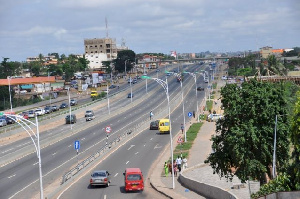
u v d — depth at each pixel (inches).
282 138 1440.7
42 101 6181.1
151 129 3659.0
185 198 1589.6
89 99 6269.7
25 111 4886.8
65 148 2888.8
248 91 1487.5
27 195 1728.6
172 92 6368.1
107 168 2250.2
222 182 1811.0
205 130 3440.0
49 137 3171.8
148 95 6190.9
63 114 4525.1
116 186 1850.4
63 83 7780.5
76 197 1656.0
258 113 1449.3
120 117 4434.1
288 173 1234.0
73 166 2311.8
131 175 1743.4
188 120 4065.0
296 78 4237.2
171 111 4731.8
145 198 1628.9
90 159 2377.0
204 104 5078.7
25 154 2733.8
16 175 2142.0
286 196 1045.8
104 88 7470.5
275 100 1465.3
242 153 1428.4
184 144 2866.6
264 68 5201.8
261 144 1430.9
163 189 1758.1
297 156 1152.8
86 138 3272.6
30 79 6432.1
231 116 1483.8
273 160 1390.3
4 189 1861.5
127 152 2696.9
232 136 1439.5
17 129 3678.6
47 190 1777.8
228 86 1537.9
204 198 1583.4
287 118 1450.5
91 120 4173.2
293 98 1724.9
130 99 5807.1
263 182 1469.0
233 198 1353.3
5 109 5369.1
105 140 3132.4
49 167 2310.5
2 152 2866.6
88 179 2001.7
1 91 5782.5
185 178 1823.3
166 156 2514.8
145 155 2581.2
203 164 2203.5
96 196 1667.1
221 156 1519.4
